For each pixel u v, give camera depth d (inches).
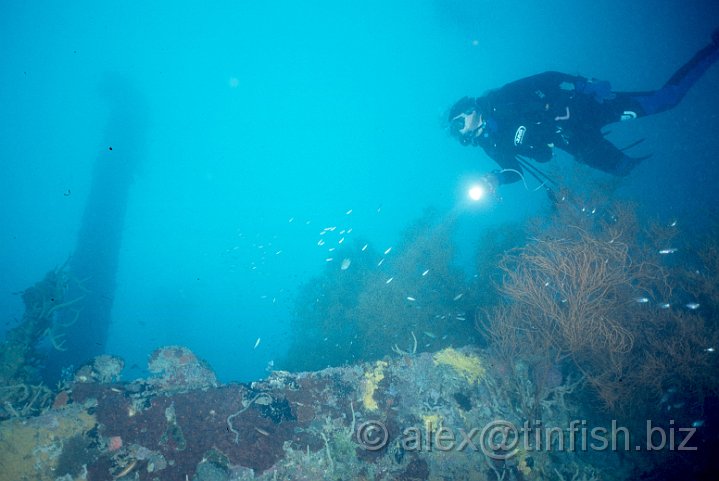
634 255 272.4
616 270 207.9
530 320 215.2
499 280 349.1
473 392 183.8
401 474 157.6
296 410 163.9
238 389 162.6
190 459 144.1
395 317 353.7
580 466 174.6
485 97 235.5
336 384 174.1
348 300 430.6
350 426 161.8
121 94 793.6
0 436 134.3
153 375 167.2
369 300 372.2
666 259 377.7
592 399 198.4
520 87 230.1
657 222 300.2
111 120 775.7
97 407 149.2
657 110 225.8
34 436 137.2
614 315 211.9
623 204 301.7
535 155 235.5
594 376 197.5
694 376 193.9
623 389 187.3
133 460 141.6
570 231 283.0
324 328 426.9
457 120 238.5
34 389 184.4
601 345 192.2
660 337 217.9
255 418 156.0
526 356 199.9
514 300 228.7
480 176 226.5
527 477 167.6
